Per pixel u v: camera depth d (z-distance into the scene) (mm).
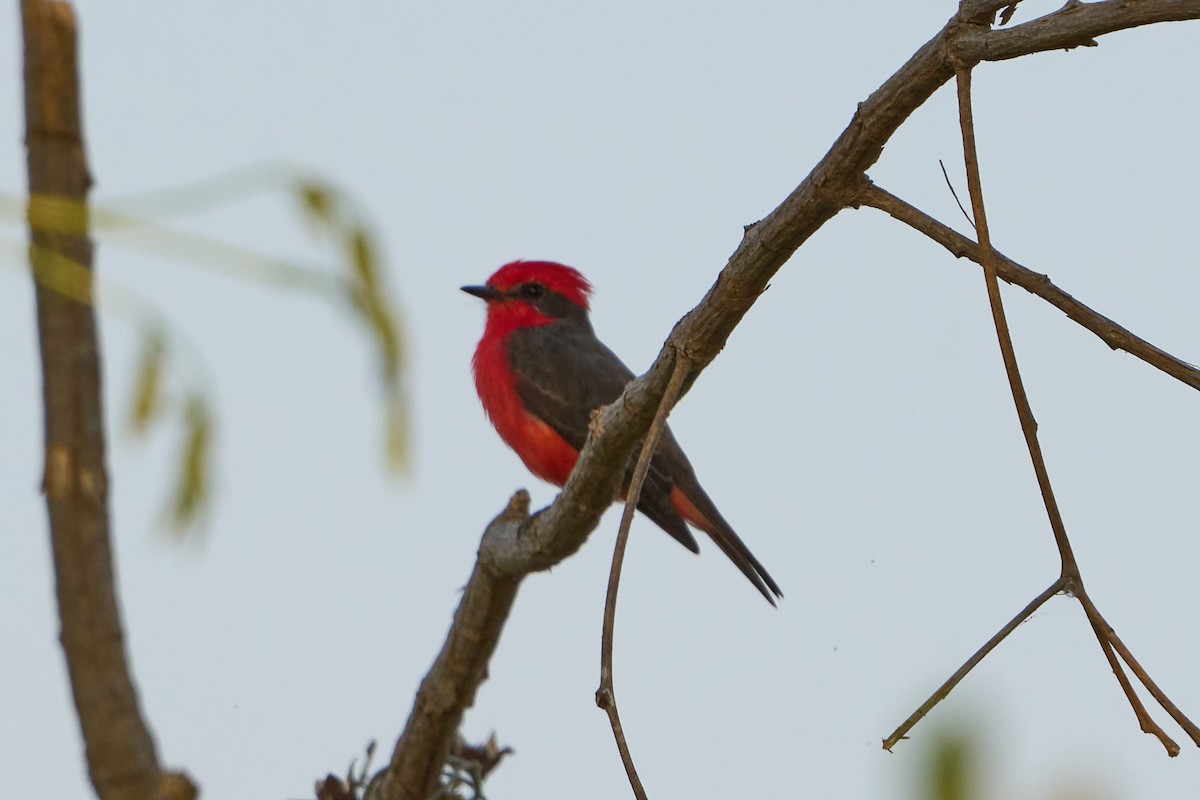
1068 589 4223
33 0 4340
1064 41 4664
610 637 4781
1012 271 4984
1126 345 4820
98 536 4820
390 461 3238
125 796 4996
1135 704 4039
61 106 4359
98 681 4934
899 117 5297
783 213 5820
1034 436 4414
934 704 3863
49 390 4648
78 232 2758
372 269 3123
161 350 3248
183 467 3322
